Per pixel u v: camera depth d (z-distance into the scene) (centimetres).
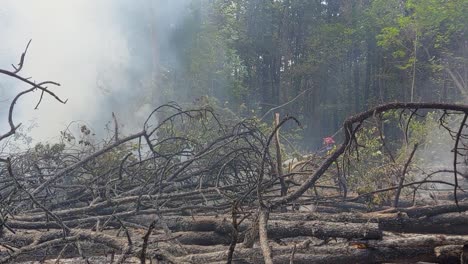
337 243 330
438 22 1271
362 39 1794
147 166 573
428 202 502
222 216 399
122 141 498
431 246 314
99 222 376
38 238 360
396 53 1364
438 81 1372
